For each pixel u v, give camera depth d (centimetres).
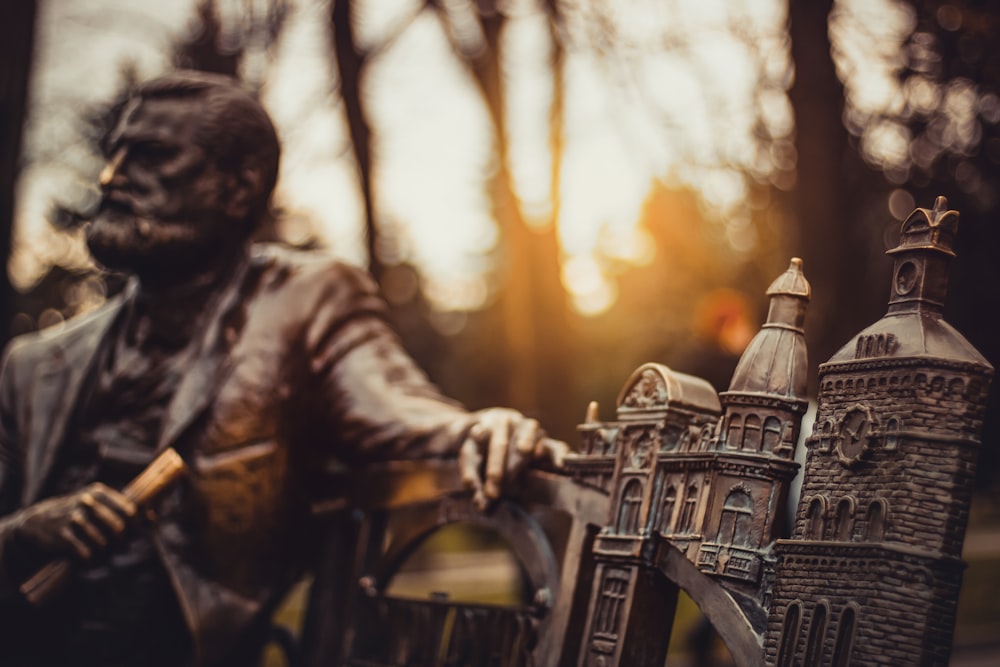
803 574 132
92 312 249
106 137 550
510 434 194
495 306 1000
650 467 161
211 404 222
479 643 191
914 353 128
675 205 539
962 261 450
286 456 224
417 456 213
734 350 497
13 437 239
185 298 229
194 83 228
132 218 223
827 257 398
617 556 160
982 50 414
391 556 217
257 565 222
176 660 225
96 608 221
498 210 554
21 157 394
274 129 236
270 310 229
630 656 157
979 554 976
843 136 397
